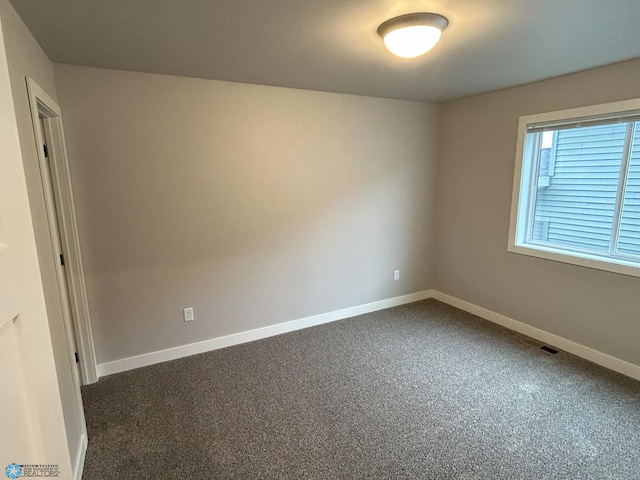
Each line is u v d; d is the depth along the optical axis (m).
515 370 2.81
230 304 3.26
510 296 3.56
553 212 3.26
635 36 2.08
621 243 2.80
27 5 1.60
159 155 2.80
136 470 1.87
